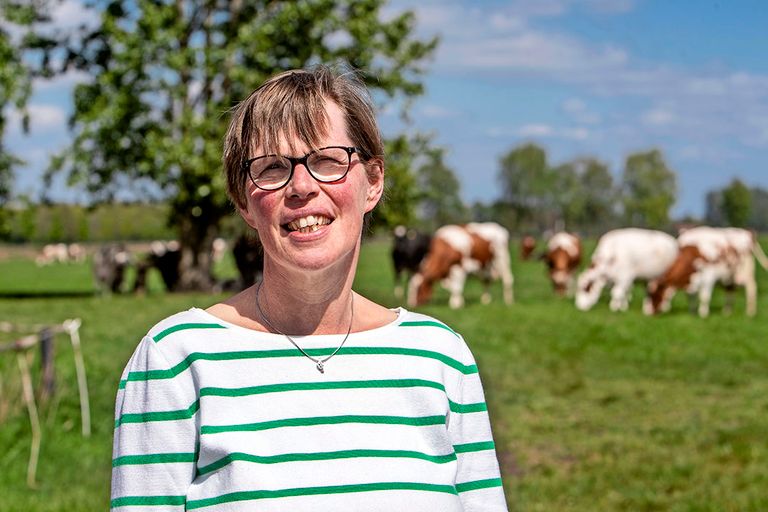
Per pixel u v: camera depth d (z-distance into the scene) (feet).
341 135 8.48
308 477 7.98
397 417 8.36
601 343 60.70
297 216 8.29
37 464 27.66
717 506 26.25
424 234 109.70
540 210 474.90
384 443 8.22
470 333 64.75
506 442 34.45
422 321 8.97
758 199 477.77
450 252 92.68
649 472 30.09
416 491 8.14
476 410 8.95
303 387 8.26
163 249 119.44
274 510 7.85
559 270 109.40
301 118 8.32
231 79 107.55
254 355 8.32
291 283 8.41
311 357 8.38
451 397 8.75
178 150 101.09
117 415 8.33
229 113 8.98
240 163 8.61
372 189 9.04
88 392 36.37
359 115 8.61
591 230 476.13
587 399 42.91
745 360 54.65
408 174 109.91
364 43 107.45
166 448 8.08
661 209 455.22
